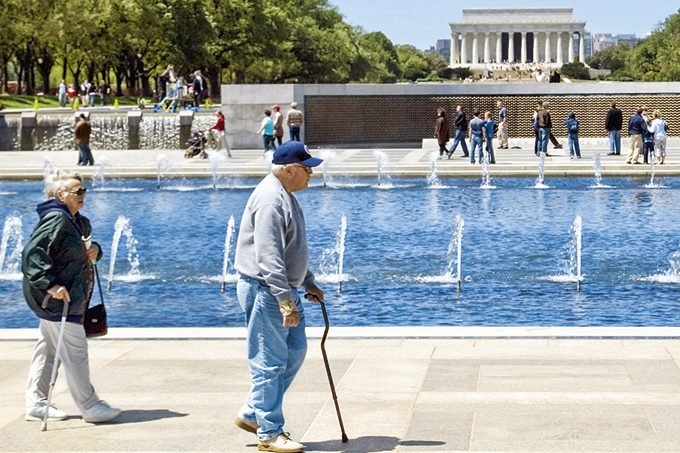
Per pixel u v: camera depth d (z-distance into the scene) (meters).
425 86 68.00
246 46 125.06
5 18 101.88
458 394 12.35
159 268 25.50
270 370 10.23
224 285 23.41
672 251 26.81
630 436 10.58
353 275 24.17
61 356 11.44
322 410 11.84
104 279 24.17
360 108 67.69
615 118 54.88
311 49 154.75
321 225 32.09
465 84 68.00
